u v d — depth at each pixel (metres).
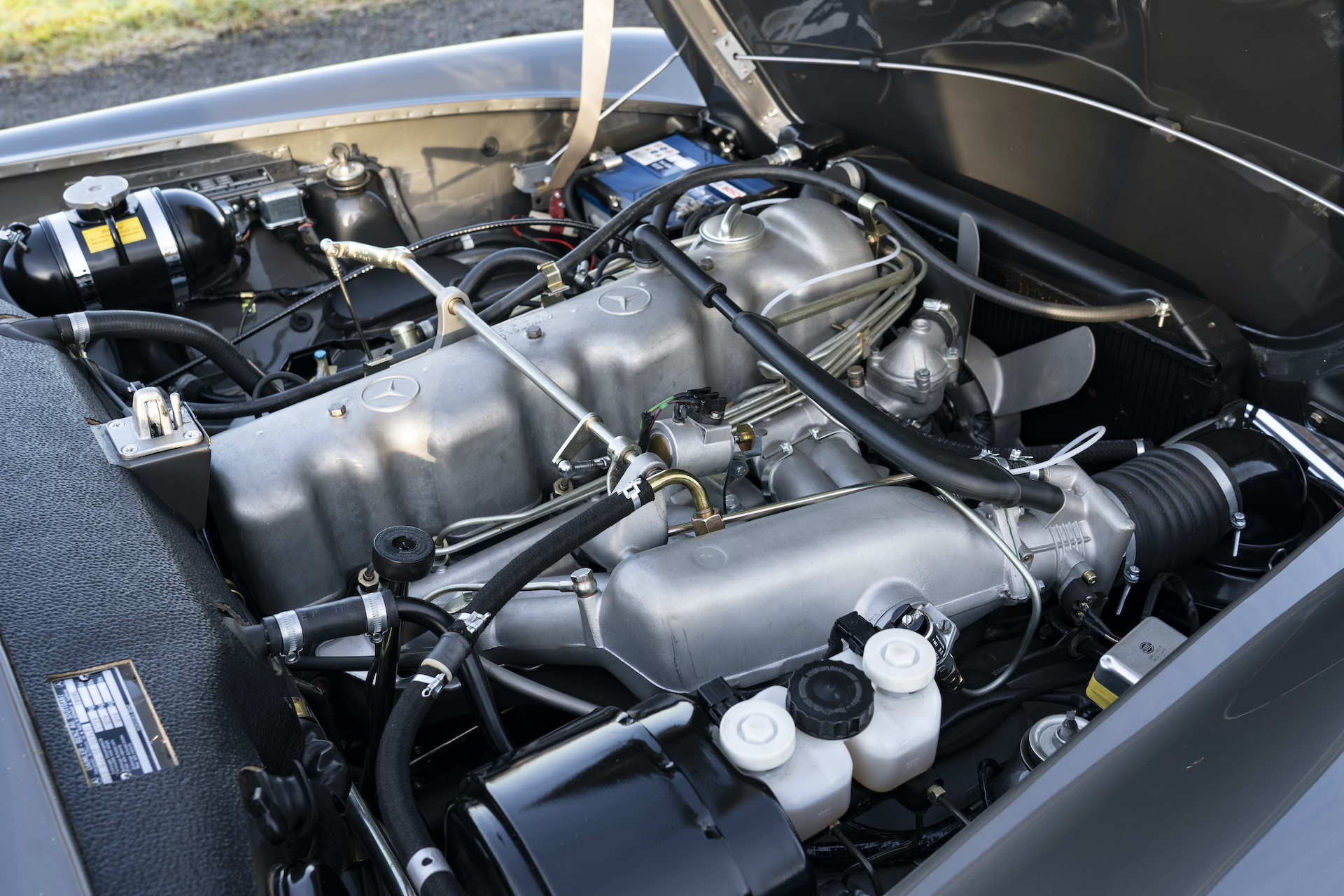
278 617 1.13
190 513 1.33
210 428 1.81
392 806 0.97
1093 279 1.82
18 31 8.43
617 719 1.08
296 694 1.25
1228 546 1.67
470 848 0.96
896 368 1.75
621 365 1.67
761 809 0.98
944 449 1.51
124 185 2.00
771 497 1.68
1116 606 1.67
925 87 2.07
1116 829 0.87
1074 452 1.47
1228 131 1.59
